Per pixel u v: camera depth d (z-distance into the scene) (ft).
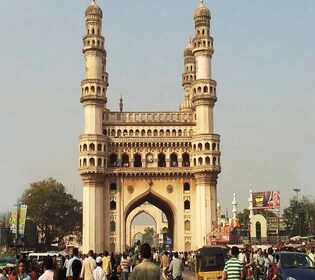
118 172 290.56
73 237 423.23
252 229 249.96
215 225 281.54
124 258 128.98
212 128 294.05
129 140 295.07
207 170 284.41
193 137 292.40
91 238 278.46
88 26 300.81
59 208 364.17
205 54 301.84
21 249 259.60
